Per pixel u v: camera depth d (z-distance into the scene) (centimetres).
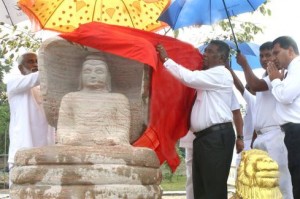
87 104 496
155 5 670
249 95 631
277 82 489
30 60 580
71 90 530
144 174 456
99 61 510
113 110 497
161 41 534
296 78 481
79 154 442
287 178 546
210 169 488
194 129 512
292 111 491
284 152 546
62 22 660
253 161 434
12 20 646
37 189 435
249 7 580
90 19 668
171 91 527
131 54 474
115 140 483
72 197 428
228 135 495
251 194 429
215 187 486
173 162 539
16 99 550
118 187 439
